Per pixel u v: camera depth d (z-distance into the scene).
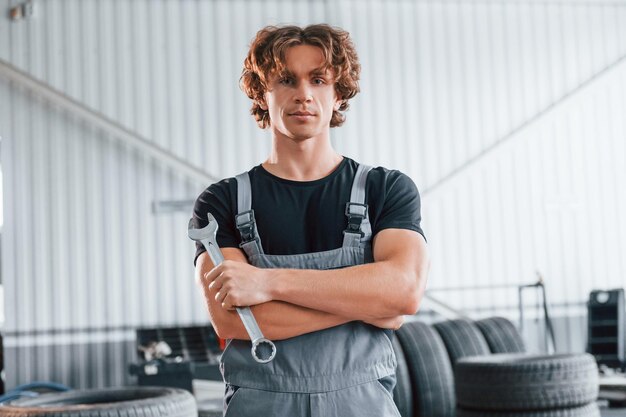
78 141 7.99
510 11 8.72
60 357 7.86
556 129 8.68
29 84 7.82
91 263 7.95
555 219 8.62
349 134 8.37
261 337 1.65
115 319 7.94
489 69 8.65
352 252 1.78
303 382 1.72
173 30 8.18
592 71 8.82
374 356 1.76
